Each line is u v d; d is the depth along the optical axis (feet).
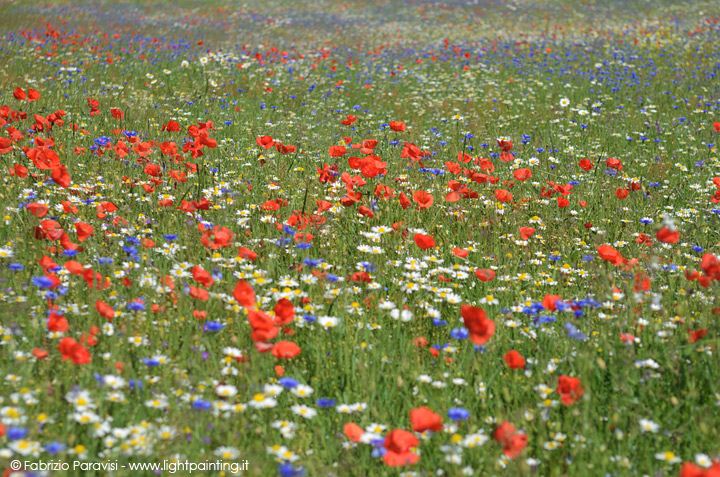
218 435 8.66
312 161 22.77
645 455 8.56
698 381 10.08
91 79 35.86
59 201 15.88
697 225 18.20
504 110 37.01
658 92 42.22
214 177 19.62
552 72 49.44
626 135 29.48
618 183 22.81
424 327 11.75
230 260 13.28
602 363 9.27
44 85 33.24
